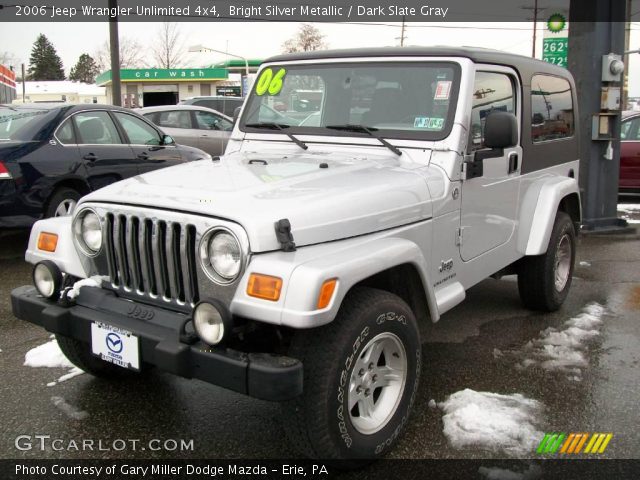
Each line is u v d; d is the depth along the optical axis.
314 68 4.07
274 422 3.34
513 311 5.25
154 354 2.67
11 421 3.32
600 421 3.37
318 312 2.42
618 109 8.61
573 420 3.38
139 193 2.96
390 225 3.07
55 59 98.44
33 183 6.34
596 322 4.97
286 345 2.79
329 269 2.49
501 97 4.12
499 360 4.20
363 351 2.78
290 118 4.11
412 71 3.73
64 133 6.77
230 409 3.47
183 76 41.53
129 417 3.37
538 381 3.87
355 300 2.80
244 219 2.57
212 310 2.48
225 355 2.52
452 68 3.63
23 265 6.50
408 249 2.98
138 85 42.25
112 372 3.76
